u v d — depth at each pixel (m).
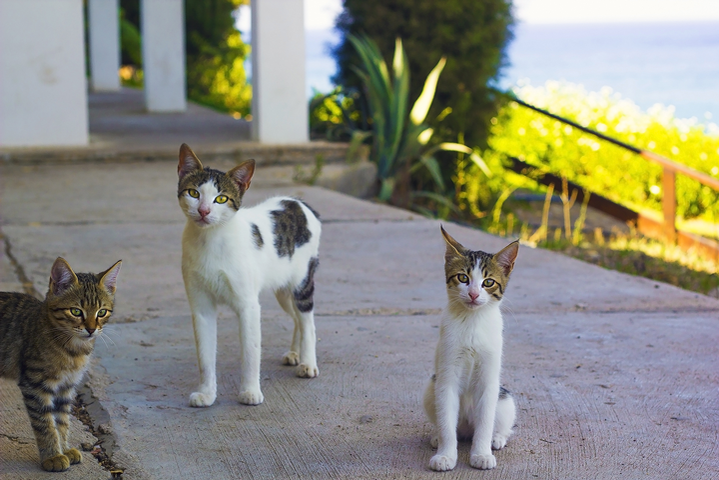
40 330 3.09
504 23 12.23
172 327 4.88
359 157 11.52
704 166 12.58
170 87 17.16
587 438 3.48
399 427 3.59
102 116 15.84
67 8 10.84
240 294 3.78
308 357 4.22
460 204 12.20
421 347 4.64
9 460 3.19
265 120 11.80
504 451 3.36
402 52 11.43
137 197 8.73
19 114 10.89
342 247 7.04
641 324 5.13
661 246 9.27
